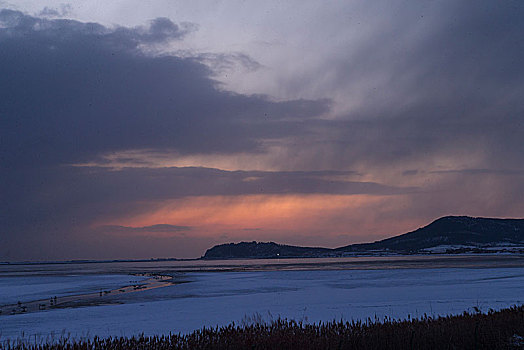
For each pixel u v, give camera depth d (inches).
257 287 2374.5
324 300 1451.8
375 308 1109.1
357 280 2733.8
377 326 605.9
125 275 4953.3
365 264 6648.6
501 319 634.2
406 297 1448.1
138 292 2329.0
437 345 513.7
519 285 1873.8
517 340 533.6
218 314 1131.9
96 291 2546.8
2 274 6510.8
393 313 990.4
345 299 1459.2
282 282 2768.2
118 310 1413.6
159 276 4439.0
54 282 3713.1
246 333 585.9
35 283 3627.0
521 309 753.6
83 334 839.1
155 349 529.0
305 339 542.3
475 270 3555.6
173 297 1915.6
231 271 5221.5
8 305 1893.5
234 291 2142.0
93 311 1424.7
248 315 1069.1
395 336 538.9
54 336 847.7
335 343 525.3
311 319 927.0
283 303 1390.3
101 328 951.6
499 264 4953.3
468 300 1251.2
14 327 1079.0
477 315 681.0
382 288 1979.6
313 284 2490.2
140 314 1244.5
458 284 2065.7
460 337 537.0
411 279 2640.3
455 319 655.1
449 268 4092.0
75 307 1663.4
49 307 1726.1
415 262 6929.1
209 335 581.9
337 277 3174.2
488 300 1238.3
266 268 6077.8
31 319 1272.1
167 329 877.2
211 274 4522.6
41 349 573.3
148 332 839.7
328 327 626.5
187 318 1070.4
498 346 511.8
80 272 6569.9
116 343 553.6
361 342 528.1
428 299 1339.8
